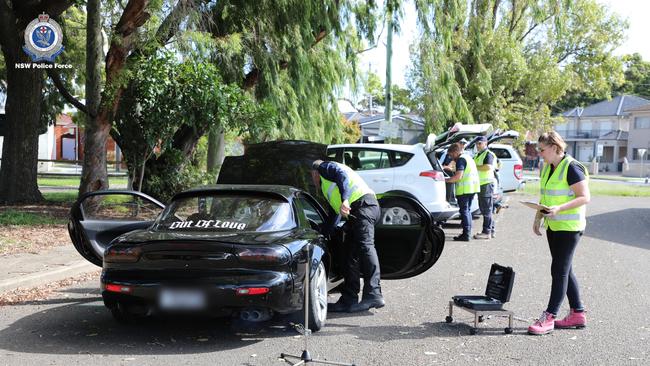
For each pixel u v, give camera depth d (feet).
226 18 49.67
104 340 18.29
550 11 73.82
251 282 17.16
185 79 42.88
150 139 44.65
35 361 16.25
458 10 54.49
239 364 16.17
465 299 20.06
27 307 22.33
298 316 21.08
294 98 52.16
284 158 34.24
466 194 39.60
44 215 44.73
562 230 19.13
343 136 61.72
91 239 24.04
